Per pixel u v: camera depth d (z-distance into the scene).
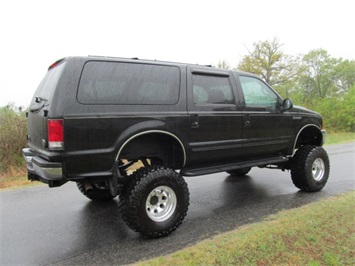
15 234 3.86
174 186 3.70
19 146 8.25
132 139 3.53
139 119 3.54
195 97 4.11
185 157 3.98
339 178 6.40
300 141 6.10
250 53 34.81
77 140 3.18
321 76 53.59
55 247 3.47
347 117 21.12
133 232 3.86
